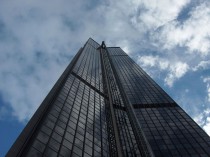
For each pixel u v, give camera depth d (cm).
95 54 14925
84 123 5359
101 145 5009
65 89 6469
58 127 4450
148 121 8219
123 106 8594
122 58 16450
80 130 4934
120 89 9988
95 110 6544
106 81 9694
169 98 10094
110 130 5966
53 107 5028
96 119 6034
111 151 5081
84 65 10438
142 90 10900
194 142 6969
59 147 3934
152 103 9625
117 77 11612
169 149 6675
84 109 6081
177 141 7012
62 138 4219
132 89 10938
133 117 7500
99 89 8669
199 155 6456
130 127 7188
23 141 3622
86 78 8794
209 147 6744
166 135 7325
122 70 13662
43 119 4362
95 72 10594
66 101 5772
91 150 4556
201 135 7331
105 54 15362
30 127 4062
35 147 3547
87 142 4706
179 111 9056
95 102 7144
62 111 5156
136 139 6488
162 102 9744
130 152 5962
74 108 5716
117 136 5781
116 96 9075
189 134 7381
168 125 7962
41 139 3791
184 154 6494
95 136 5169
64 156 3819
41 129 4012
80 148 4344
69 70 8531
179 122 8150
